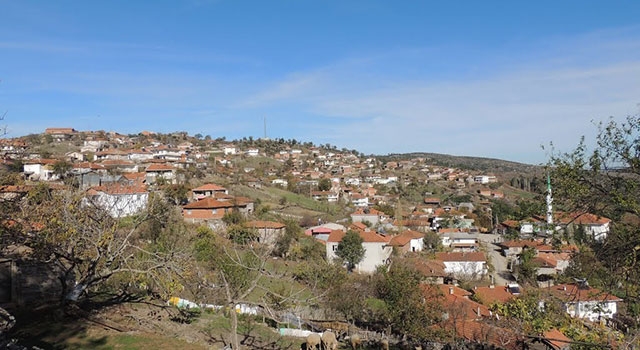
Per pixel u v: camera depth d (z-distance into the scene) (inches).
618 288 427.2
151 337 570.9
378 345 858.8
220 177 3742.6
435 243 2741.1
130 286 812.0
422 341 939.3
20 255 672.4
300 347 705.6
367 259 2167.8
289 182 4092.0
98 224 671.1
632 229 411.8
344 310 1114.1
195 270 706.2
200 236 1359.5
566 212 445.4
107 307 685.9
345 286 1192.2
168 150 4719.5
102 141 4749.0
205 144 6314.0
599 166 431.2
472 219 3494.1
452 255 2186.3
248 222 1863.9
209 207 2249.0
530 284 1525.6
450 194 5054.1
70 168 2455.7
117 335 563.5
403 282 1007.6
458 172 6658.5
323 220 2886.3
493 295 1430.9
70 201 641.0
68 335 543.2
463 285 1786.4
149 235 1174.3
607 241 426.6
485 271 2108.8
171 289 628.1
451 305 1051.3
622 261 414.6
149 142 5649.6
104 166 3171.8
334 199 3988.7
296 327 886.4
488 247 2721.5
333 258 2052.2
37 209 600.7
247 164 5236.2
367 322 1116.5
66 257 604.4
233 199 2573.8
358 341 829.2
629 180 408.8
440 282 1924.2
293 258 1755.7
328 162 6968.5
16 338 503.5
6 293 620.4
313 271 1203.2
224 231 1841.8
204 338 628.7
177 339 581.9
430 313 945.5
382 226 3006.9
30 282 647.1
